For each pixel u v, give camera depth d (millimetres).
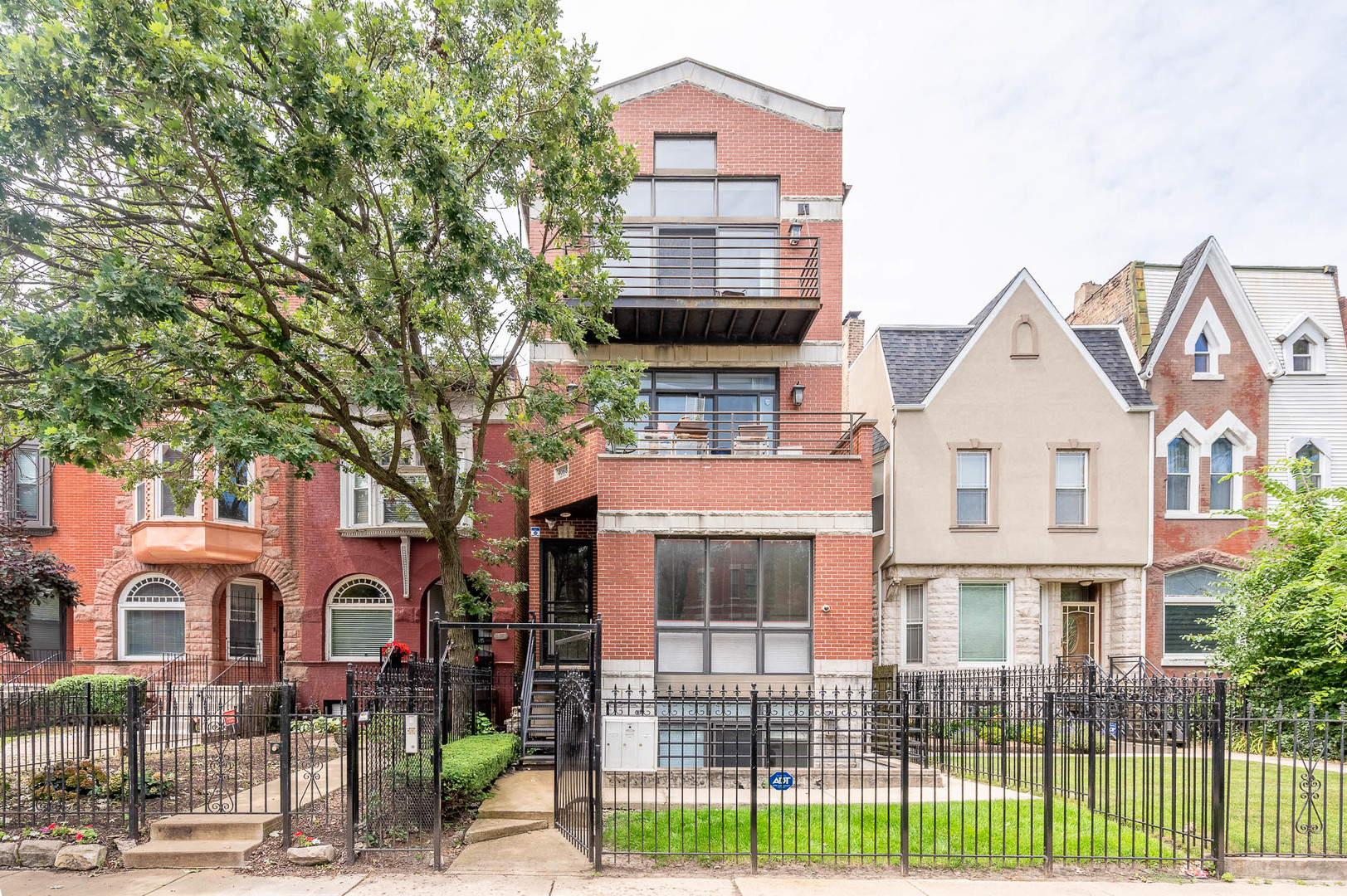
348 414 11133
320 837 8352
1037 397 17188
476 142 10023
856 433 14031
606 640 13445
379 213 10180
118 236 9531
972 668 16500
